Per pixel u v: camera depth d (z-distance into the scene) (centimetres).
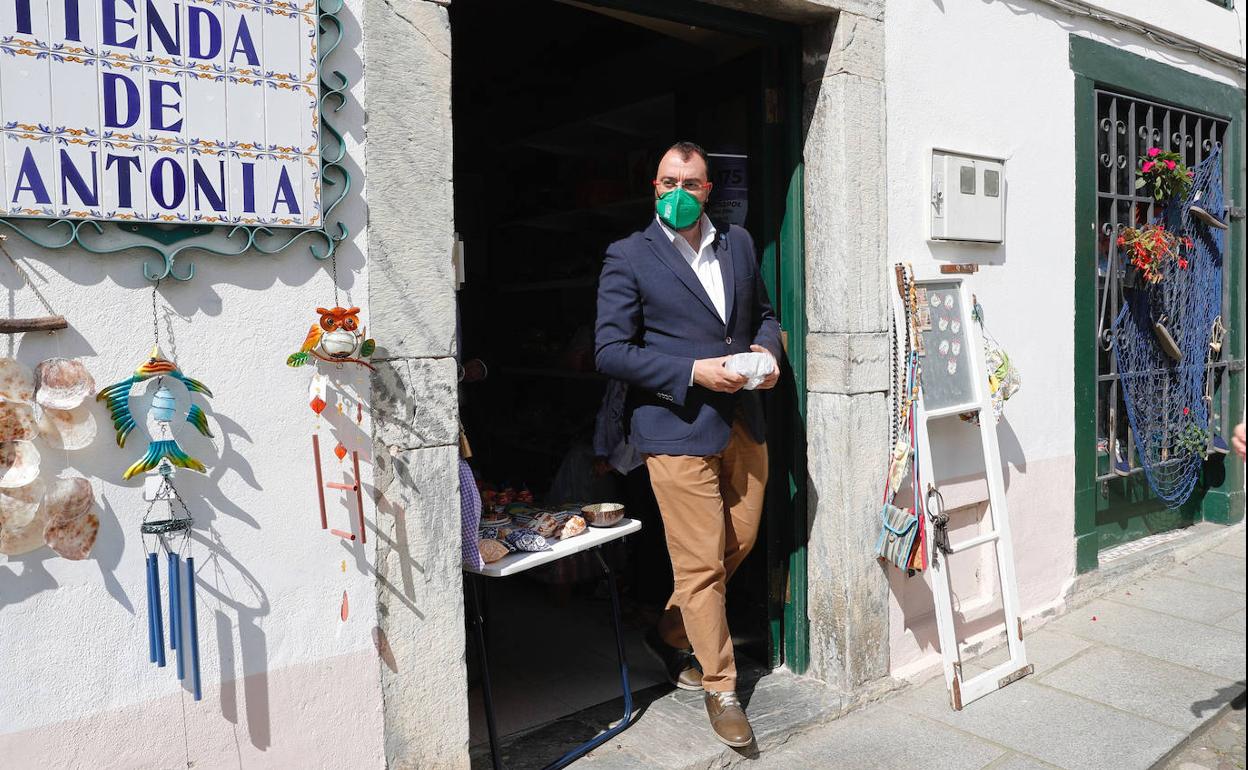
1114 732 309
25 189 180
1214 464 537
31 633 188
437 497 237
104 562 195
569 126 429
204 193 198
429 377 235
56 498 185
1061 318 412
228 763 211
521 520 288
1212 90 498
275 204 207
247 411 209
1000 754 295
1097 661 368
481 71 495
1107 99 442
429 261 233
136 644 200
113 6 187
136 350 196
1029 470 401
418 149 230
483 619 336
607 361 276
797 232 331
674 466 282
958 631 370
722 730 288
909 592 350
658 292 280
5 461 182
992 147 373
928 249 348
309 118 210
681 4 295
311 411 218
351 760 228
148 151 192
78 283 189
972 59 363
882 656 337
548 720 307
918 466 324
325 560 222
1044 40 396
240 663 212
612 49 423
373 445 227
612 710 314
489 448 494
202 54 197
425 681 239
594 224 451
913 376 325
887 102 329
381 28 222
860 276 319
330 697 224
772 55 329
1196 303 500
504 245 504
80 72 184
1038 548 409
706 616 286
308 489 218
